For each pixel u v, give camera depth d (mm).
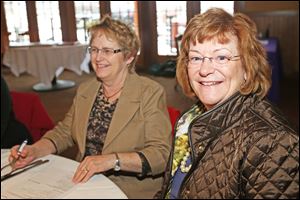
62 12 7574
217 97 1043
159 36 7586
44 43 6535
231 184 959
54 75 6008
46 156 1563
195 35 1046
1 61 7395
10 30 7609
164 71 6785
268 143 889
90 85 1817
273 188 877
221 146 993
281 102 4902
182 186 1082
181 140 1233
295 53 6539
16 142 2258
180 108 4793
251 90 1009
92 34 1736
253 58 1010
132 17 7590
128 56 1736
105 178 1332
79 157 1757
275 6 6492
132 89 1709
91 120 1735
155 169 1542
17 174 1373
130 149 1651
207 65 1032
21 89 6258
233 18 1039
